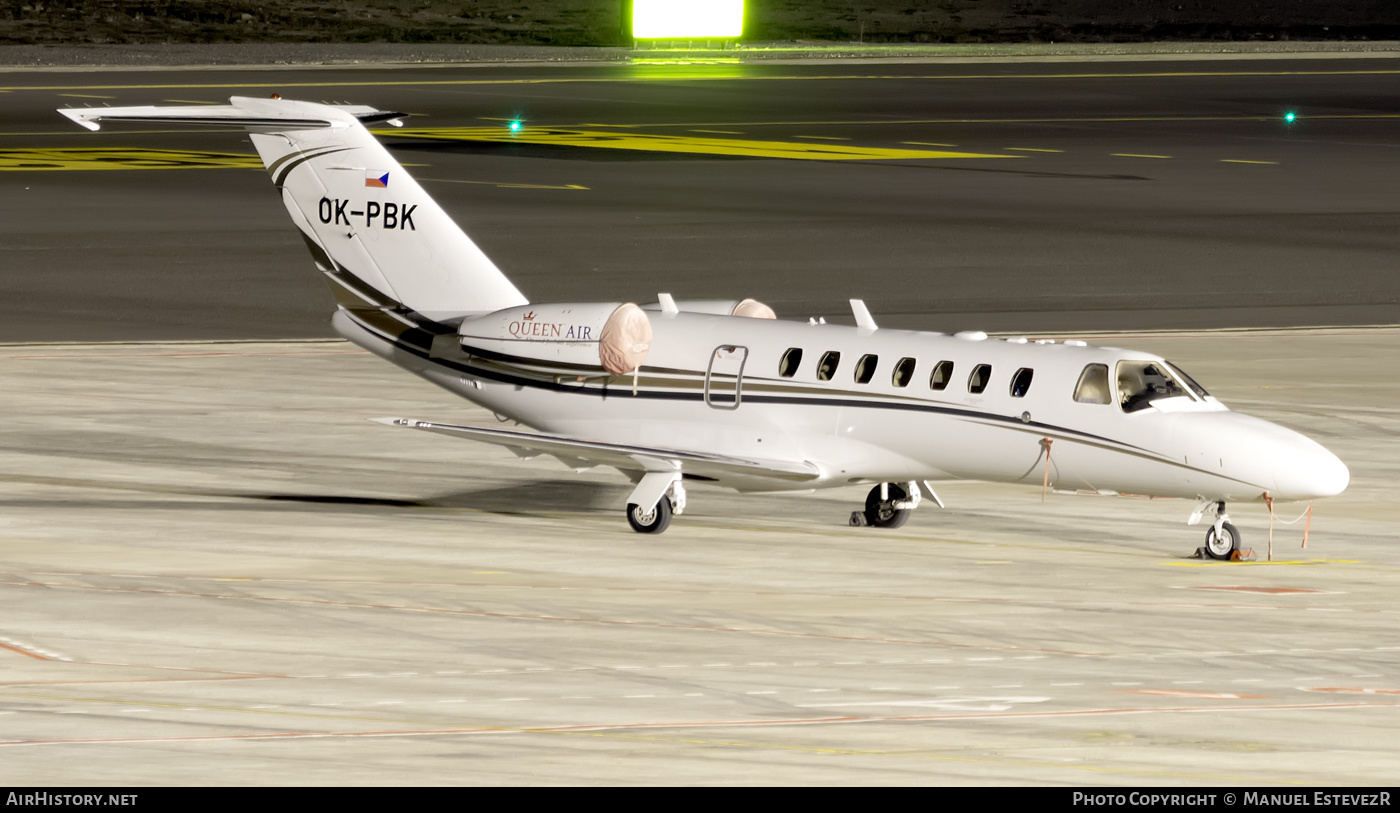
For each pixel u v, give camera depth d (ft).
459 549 276.41
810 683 200.75
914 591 252.21
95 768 165.78
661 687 198.08
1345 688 202.59
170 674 201.57
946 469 289.12
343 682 198.80
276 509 307.17
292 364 460.96
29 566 257.55
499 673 203.41
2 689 194.29
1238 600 250.16
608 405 308.60
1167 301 584.81
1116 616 238.27
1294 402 426.92
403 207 322.55
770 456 295.89
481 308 322.75
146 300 553.23
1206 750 176.55
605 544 283.18
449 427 291.38
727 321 305.32
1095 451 276.82
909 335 294.05
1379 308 579.89
